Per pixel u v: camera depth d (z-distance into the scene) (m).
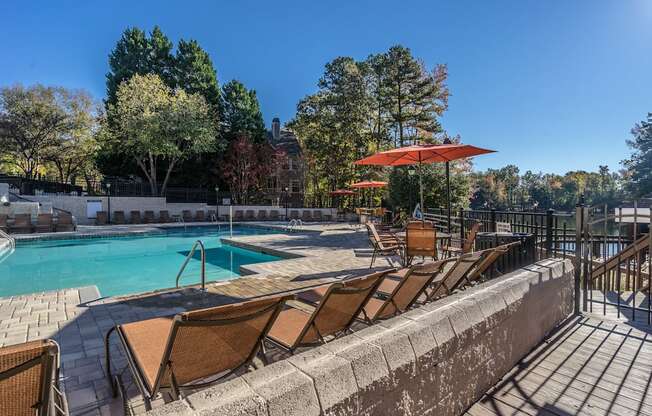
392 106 24.61
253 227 18.95
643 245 5.14
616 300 4.51
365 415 1.32
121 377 2.40
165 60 27.08
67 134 23.11
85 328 3.58
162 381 1.79
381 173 24.50
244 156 25.38
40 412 1.27
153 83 21.50
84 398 2.34
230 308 1.65
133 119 20.22
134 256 10.47
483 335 2.18
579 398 2.22
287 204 24.23
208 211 22.23
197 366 1.84
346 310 2.50
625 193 33.94
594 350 2.92
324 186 28.03
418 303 3.63
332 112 25.83
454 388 1.91
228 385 1.13
